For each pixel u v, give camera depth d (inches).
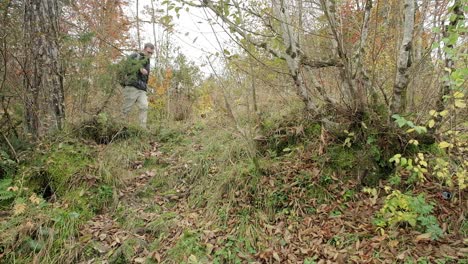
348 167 138.3
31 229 118.2
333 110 148.6
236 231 123.9
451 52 95.3
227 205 135.8
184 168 172.4
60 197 142.3
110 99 224.8
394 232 108.9
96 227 129.3
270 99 192.7
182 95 299.1
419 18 136.8
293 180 139.9
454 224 109.3
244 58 153.3
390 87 155.3
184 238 121.2
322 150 144.5
